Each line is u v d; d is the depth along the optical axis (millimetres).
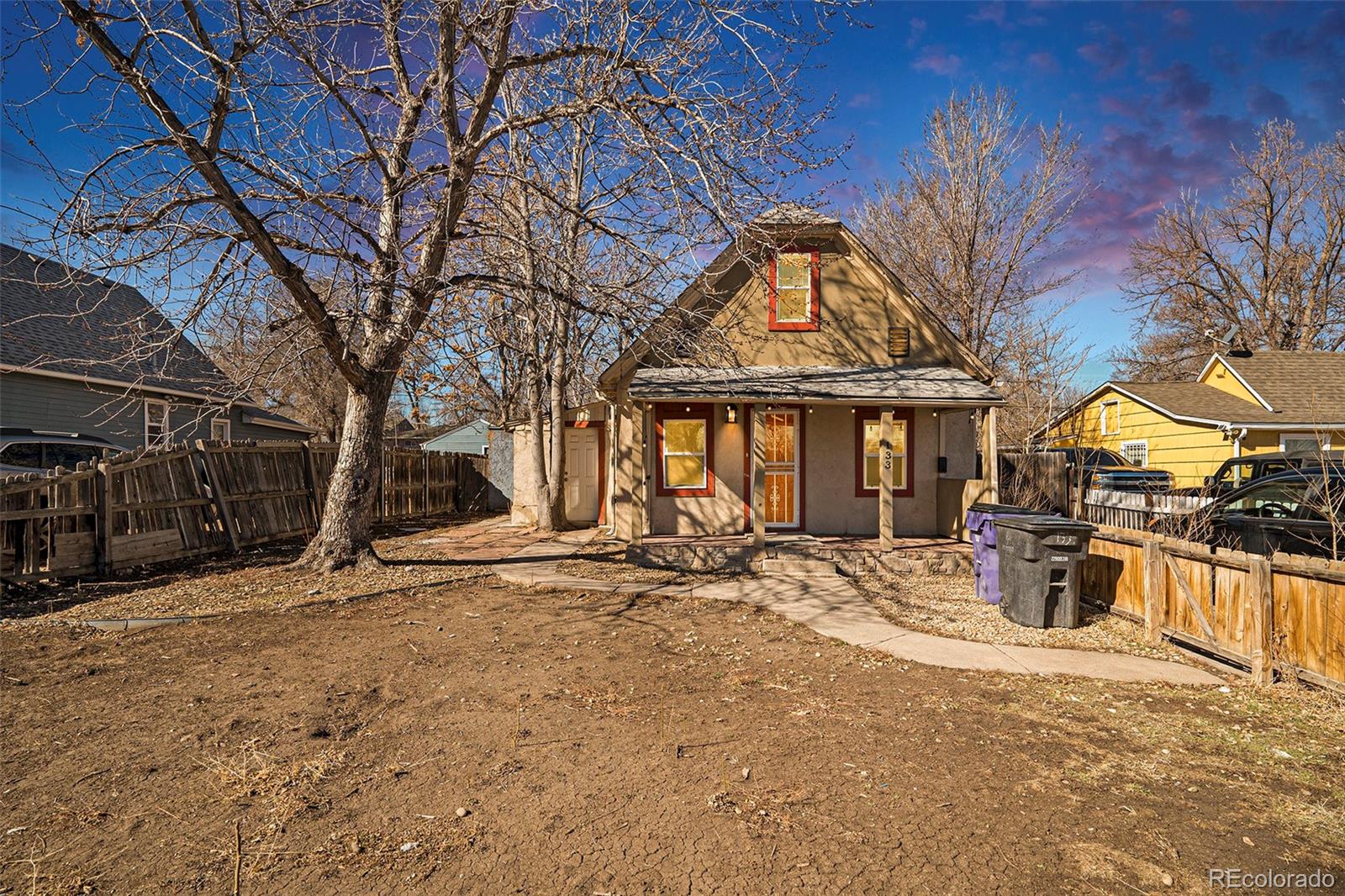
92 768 3941
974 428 12602
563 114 9258
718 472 12422
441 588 8969
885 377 11781
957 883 2955
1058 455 15484
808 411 12539
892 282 12477
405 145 9609
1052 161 22484
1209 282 32406
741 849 3193
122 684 5328
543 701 5074
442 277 9859
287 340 8445
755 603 8516
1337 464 9023
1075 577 7508
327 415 24469
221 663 5855
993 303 23406
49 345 15438
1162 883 2973
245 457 11938
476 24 9344
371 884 2910
